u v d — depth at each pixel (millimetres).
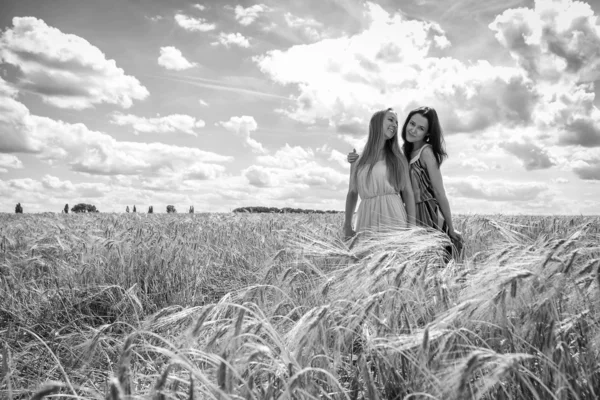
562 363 1851
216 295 5016
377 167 4570
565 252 2490
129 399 1580
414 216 4672
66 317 3949
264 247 6594
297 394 1739
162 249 5797
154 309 4336
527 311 2188
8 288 4547
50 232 7629
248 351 1829
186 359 1645
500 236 5160
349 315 2311
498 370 1555
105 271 5055
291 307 2922
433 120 4668
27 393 2438
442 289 2428
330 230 6406
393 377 2008
